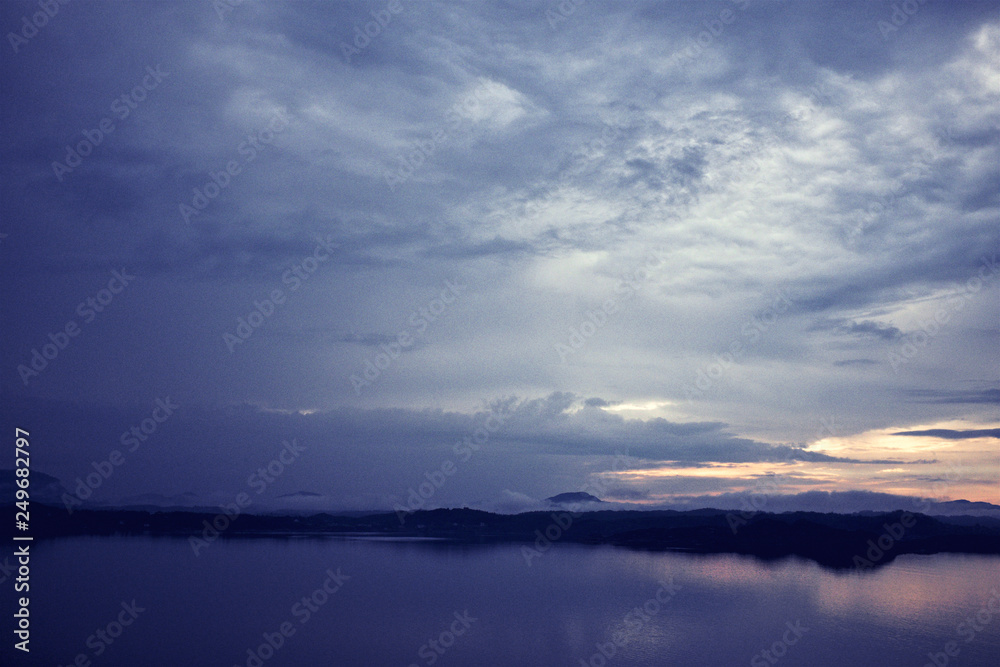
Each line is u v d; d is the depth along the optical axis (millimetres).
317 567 113438
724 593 86562
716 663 50625
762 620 67250
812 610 73375
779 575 108438
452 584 93812
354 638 57531
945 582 100938
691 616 69125
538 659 51125
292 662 49719
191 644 55062
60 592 82312
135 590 84312
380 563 122750
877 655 53344
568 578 102438
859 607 76000
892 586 95375
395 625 63188
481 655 52156
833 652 54094
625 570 115000
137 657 51062
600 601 78812
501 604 76000
